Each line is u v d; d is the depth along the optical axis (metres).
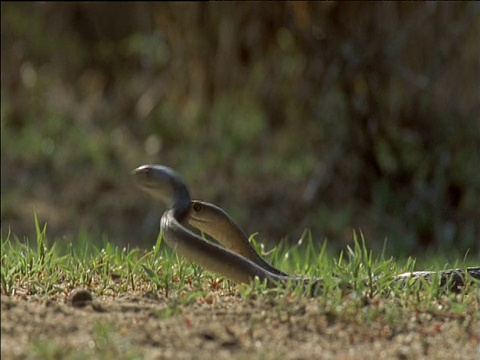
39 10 22.23
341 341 7.08
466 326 7.43
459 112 17.39
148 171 8.36
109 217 17.75
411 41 16.95
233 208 17.64
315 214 17.28
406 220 16.80
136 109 22.11
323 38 16.83
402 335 7.25
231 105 20.91
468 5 16.55
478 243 16.30
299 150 19.33
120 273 8.98
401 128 17.23
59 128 21.91
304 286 8.22
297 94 18.92
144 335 6.91
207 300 7.98
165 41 20.52
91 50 22.81
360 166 17.48
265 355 6.59
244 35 19.45
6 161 20.34
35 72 22.67
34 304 7.65
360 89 16.92
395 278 8.65
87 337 6.85
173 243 8.10
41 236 9.27
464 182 17.30
